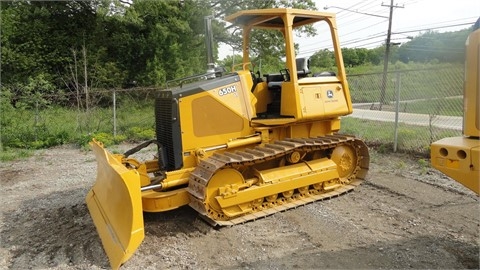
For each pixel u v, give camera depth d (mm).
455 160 3506
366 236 4430
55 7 19672
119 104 18188
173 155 5070
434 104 12055
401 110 14945
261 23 6336
